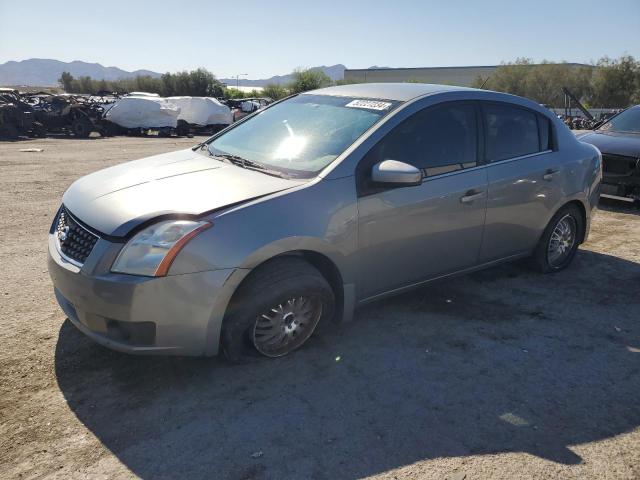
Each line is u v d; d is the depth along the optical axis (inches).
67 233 123.0
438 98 154.0
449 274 161.5
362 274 137.9
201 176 133.8
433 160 148.8
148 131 1009.5
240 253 114.0
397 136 141.8
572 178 188.9
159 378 123.0
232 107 1432.1
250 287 119.7
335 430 107.6
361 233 133.6
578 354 141.7
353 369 130.0
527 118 178.2
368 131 139.4
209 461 98.0
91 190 132.2
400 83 172.2
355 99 158.4
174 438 103.7
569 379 129.5
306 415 111.9
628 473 98.6
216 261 112.0
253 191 123.1
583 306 171.8
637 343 149.0
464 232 157.9
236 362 124.7
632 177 289.3
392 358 135.9
